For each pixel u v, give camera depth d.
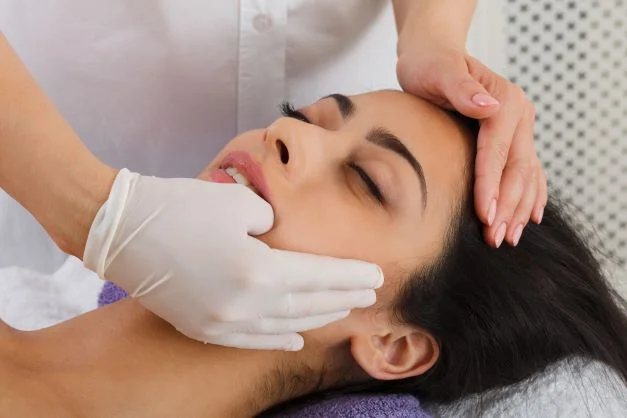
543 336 0.93
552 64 1.54
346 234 0.82
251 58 1.14
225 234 0.72
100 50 1.11
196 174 1.24
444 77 0.92
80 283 1.27
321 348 0.88
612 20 1.50
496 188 0.86
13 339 0.80
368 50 1.23
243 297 0.72
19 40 1.10
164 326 0.82
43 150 0.73
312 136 0.83
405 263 0.85
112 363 0.80
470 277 0.88
